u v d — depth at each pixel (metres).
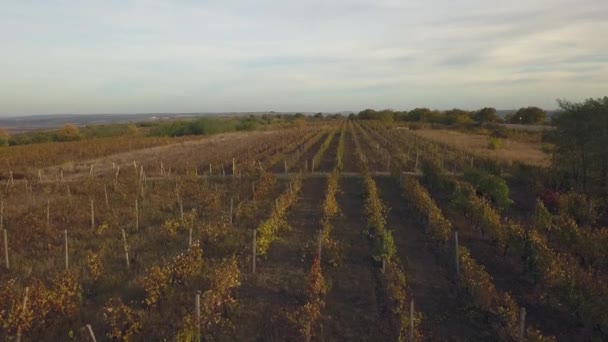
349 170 33.88
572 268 12.42
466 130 76.75
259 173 30.05
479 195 22.91
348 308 11.53
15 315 9.48
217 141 59.31
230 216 19.02
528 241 13.64
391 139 59.34
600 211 21.17
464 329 10.70
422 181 28.77
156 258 14.77
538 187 24.42
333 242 15.61
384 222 17.48
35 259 14.94
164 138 63.25
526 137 59.34
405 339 9.61
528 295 12.55
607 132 22.12
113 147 49.53
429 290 12.77
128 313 9.72
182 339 9.03
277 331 10.25
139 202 23.31
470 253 15.76
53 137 71.62
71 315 10.40
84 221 19.86
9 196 24.69
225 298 11.05
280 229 17.72
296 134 69.62
